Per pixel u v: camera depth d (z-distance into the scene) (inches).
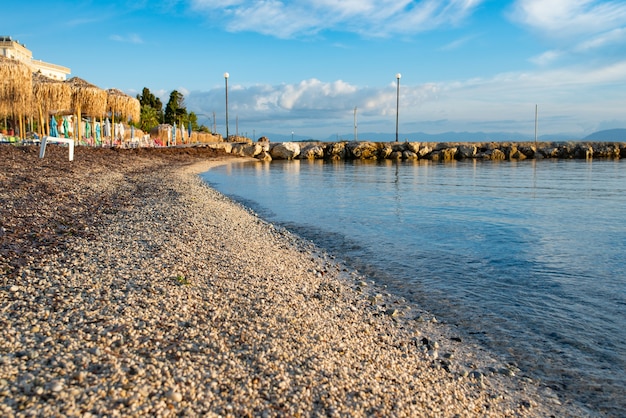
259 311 245.0
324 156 2785.4
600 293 335.6
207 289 266.8
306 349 207.3
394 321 281.9
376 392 182.4
